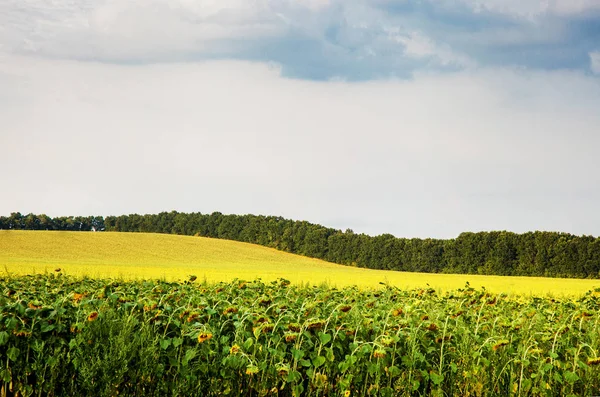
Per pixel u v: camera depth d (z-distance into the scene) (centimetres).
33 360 740
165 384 734
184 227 13312
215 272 4566
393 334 808
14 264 5247
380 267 10462
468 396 853
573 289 3581
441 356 803
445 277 5703
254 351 750
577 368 854
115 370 694
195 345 783
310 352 765
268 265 8762
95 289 1062
